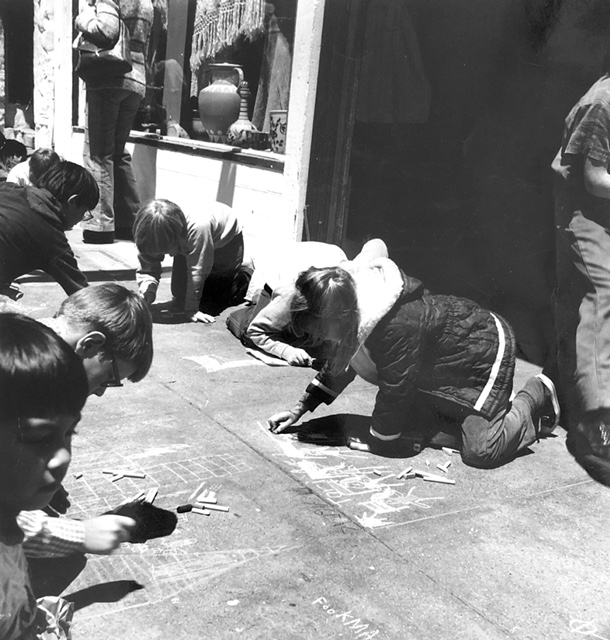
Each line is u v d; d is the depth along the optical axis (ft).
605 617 5.46
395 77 14.65
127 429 8.25
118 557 5.76
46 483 3.15
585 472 7.95
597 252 8.04
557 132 14.97
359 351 7.98
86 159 17.56
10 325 3.07
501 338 7.79
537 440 8.70
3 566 3.45
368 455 8.09
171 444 7.96
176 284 12.66
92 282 14.17
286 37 14.39
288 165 13.74
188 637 4.92
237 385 9.87
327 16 12.84
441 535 6.47
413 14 14.48
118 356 4.98
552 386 8.55
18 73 21.16
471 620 5.31
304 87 13.15
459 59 15.21
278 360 10.85
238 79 15.31
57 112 22.21
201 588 5.46
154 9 15.39
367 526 6.55
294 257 10.93
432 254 16.38
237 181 15.21
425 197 16.49
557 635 5.22
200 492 6.95
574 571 6.04
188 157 16.55
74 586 5.37
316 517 6.63
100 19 15.62
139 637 4.88
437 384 7.76
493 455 7.82
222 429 8.45
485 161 16.24
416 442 8.28
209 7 14.08
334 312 7.30
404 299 7.48
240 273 13.19
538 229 15.87
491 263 15.96
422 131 16.37
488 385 7.76
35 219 7.68
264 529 6.36
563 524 6.81
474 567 6.00
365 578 5.74
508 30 13.67
